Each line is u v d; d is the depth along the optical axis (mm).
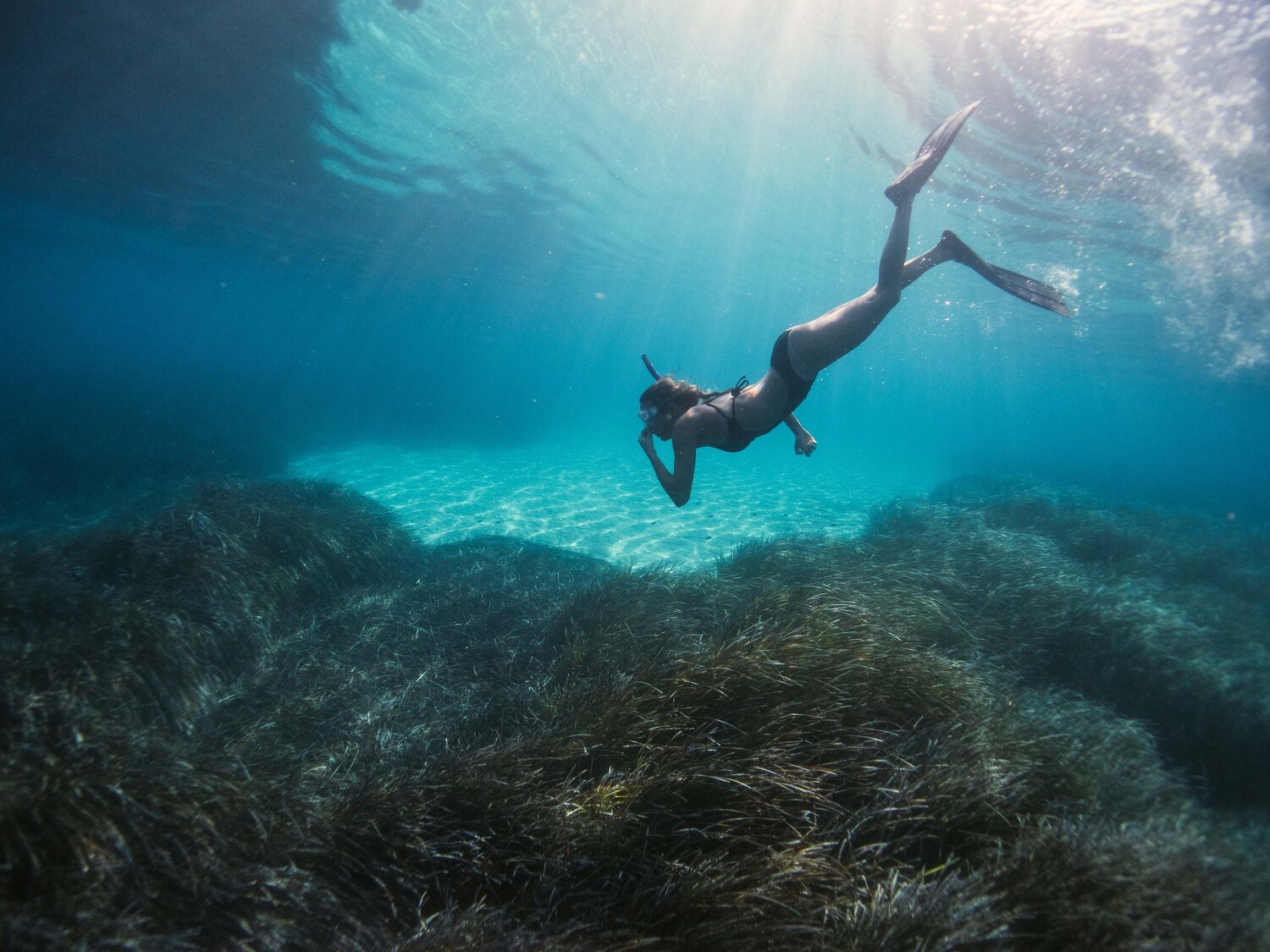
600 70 11883
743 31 10328
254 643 6121
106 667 4340
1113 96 9766
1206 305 20000
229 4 8938
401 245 25125
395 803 3268
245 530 7680
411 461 23125
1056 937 2377
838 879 2736
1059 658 6117
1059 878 2613
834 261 24703
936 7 8812
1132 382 47438
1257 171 10859
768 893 2633
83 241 25266
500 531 13633
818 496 22266
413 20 10094
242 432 22703
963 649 5852
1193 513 17484
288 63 10734
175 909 2602
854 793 3334
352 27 10016
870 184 15750
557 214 21547
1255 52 8078
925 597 6523
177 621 5379
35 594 4961
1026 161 12727
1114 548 11273
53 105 11367
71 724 3287
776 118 13133
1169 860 2756
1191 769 4793
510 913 2738
